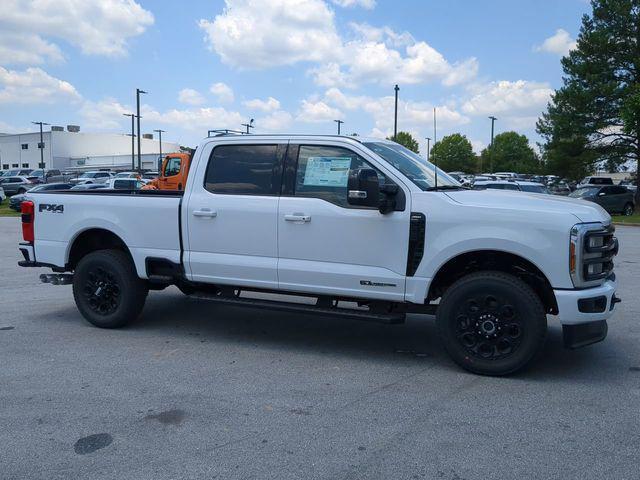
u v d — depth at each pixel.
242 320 7.14
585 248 4.75
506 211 4.90
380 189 5.16
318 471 3.49
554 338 6.33
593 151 33.12
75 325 6.87
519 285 4.91
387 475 3.45
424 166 5.90
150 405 4.48
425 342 6.22
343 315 5.48
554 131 33.97
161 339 6.30
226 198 5.87
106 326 6.66
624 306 7.78
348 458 3.65
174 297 8.48
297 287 5.63
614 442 3.86
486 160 101.12
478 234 4.93
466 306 5.07
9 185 45.16
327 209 5.43
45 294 8.73
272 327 6.82
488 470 3.50
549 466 3.55
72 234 6.68
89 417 4.26
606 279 5.12
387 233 5.23
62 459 3.65
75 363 5.47
